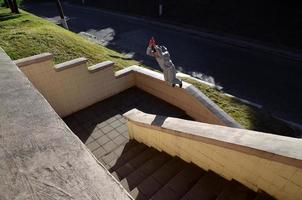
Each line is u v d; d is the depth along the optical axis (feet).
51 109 5.62
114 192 3.72
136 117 20.81
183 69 53.16
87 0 127.03
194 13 82.89
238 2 75.15
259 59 55.11
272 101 40.06
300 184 8.53
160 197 13.12
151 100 29.66
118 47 68.90
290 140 9.14
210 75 49.90
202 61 56.24
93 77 27.35
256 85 45.03
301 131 32.27
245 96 41.98
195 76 49.88
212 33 71.10
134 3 105.60
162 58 19.88
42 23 45.37
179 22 82.89
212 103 23.40
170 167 15.96
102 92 29.19
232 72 50.39
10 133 4.88
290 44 58.59
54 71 23.85
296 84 44.62
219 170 12.82
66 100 26.25
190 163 15.43
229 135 11.48
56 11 121.19
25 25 41.93
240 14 72.49
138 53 63.67
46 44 32.89
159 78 28.04
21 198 3.59
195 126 14.37
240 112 27.43
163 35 75.31
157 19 88.58
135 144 22.48
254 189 10.93
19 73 7.91
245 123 25.66
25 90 6.56
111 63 28.45
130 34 78.64
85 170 4.04
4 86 6.85
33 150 4.44
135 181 16.33
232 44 63.82
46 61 22.91
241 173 11.23
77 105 27.53
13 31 36.47
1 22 44.47
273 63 52.90
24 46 31.48
